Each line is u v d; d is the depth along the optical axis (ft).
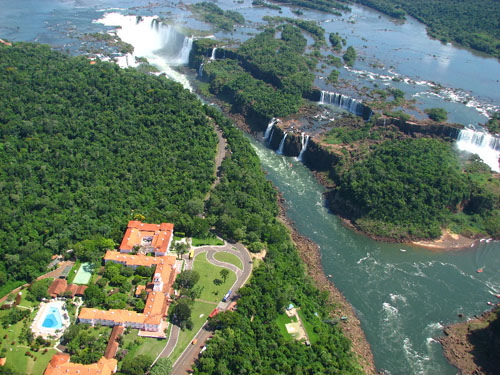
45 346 595.47
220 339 607.78
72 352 587.68
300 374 577.02
